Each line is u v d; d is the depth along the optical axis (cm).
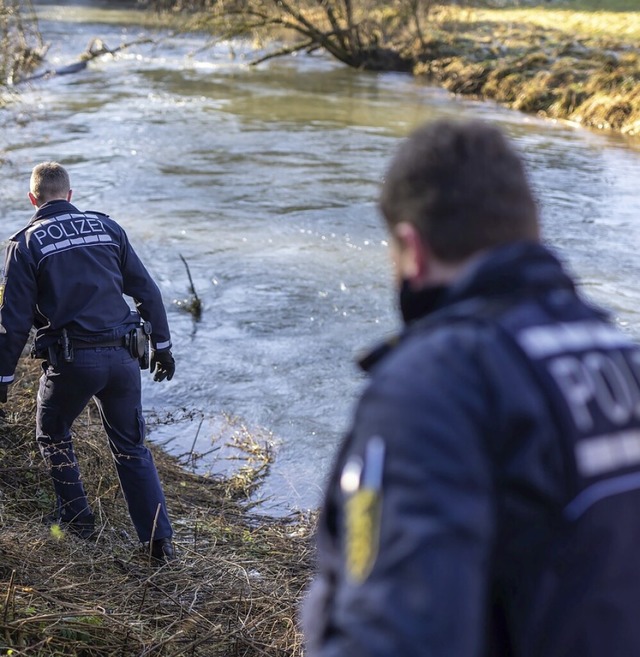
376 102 1764
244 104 1688
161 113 1569
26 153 1259
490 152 122
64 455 393
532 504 109
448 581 97
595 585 109
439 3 2336
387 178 127
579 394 112
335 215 1013
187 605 346
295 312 755
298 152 1306
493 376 110
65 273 371
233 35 2225
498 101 1805
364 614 99
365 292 800
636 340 701
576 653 110
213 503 476
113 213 1003
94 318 373
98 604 320
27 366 567
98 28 2736
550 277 121
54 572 337
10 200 1043
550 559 110
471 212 120
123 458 388
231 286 805
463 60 2095
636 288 813
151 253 881
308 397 613
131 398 388
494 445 108
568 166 1258
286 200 1066
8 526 373
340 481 113
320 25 2375
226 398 609
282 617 345
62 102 1645
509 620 114
